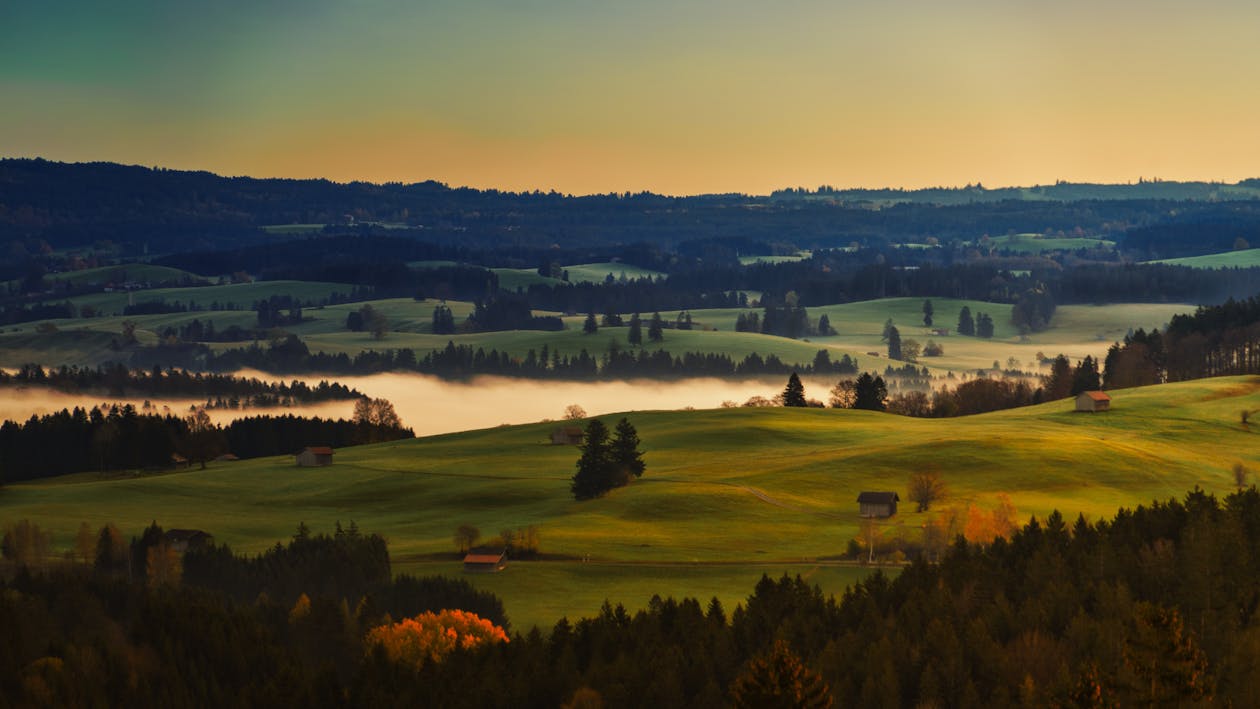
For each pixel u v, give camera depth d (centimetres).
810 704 7050
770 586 12006
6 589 13750
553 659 10725
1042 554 12306
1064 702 7275
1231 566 11500
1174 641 7062
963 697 9575
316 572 14362
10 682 11344
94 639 12412
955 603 11588
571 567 14588
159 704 11169
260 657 11819
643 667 10200
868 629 10819
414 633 11562
